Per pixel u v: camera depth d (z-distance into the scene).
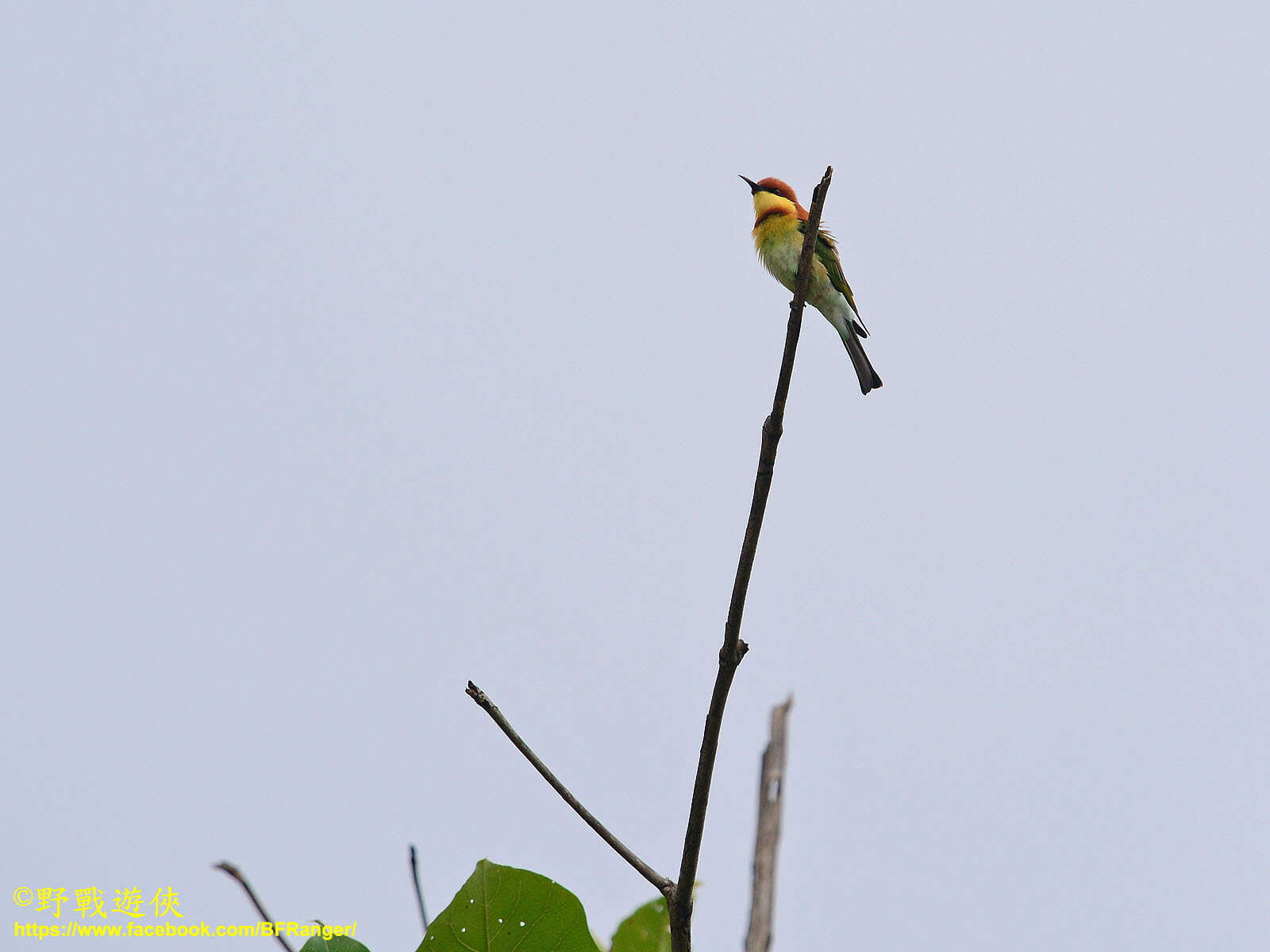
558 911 6.00
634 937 7.29
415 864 6.17
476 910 6.00
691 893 6.02
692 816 6.10
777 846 8.00
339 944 6.01
